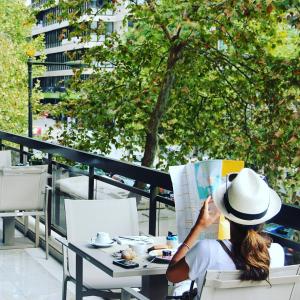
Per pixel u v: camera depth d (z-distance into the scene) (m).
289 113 12.74
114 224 5.11
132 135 15.45
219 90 14.66
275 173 12.94
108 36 14.66
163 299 4.06
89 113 15.06
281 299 2.92
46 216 7.11
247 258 2.83
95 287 4.51
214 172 3.89
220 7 12.50
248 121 14.33
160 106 14.66
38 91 34.88
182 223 3.96
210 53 14.26
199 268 2.97
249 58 14.07
